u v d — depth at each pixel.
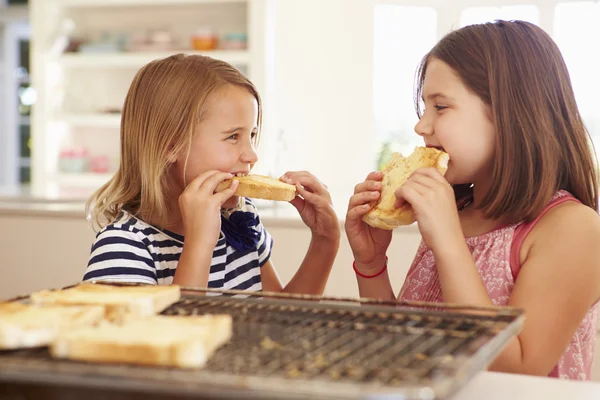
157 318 0.66
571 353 1.10
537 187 1.09
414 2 4.11
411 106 4.22
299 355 0.58
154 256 1.22
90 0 4.04
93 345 0.55
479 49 1.11
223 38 3.92
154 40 3.99
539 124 1.09
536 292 1.01
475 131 1.10
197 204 1.12
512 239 1.10
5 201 2.69
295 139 4.23
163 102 1.25
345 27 4.14
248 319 0.72
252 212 1.49
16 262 2.41
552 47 1.15
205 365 0.55
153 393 0.50
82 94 4.23
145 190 1.24
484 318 0.69
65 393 0.52
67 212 2.35
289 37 4.17
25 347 0.59
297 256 2.16
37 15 4.05
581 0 3.87
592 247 1.02
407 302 0.74
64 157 4.11
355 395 0.46
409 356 0.57
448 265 0.97
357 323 0.69
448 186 1.01
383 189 1.16
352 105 4.19
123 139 1.31
